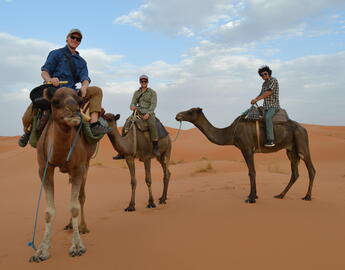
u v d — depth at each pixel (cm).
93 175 1758
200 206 779
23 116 536
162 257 460
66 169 500
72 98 427
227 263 433
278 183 1262
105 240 556
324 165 2872
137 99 928
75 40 550
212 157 3825
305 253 464
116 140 816
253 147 880
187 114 920
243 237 535
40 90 485
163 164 949
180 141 5766
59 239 582
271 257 452
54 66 544
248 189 1066
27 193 1245
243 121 888
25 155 2461
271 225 600
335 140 4778
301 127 909
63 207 950
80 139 505
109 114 820
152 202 851
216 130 923
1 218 804
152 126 885
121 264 442
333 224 607
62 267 443
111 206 911
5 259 489
